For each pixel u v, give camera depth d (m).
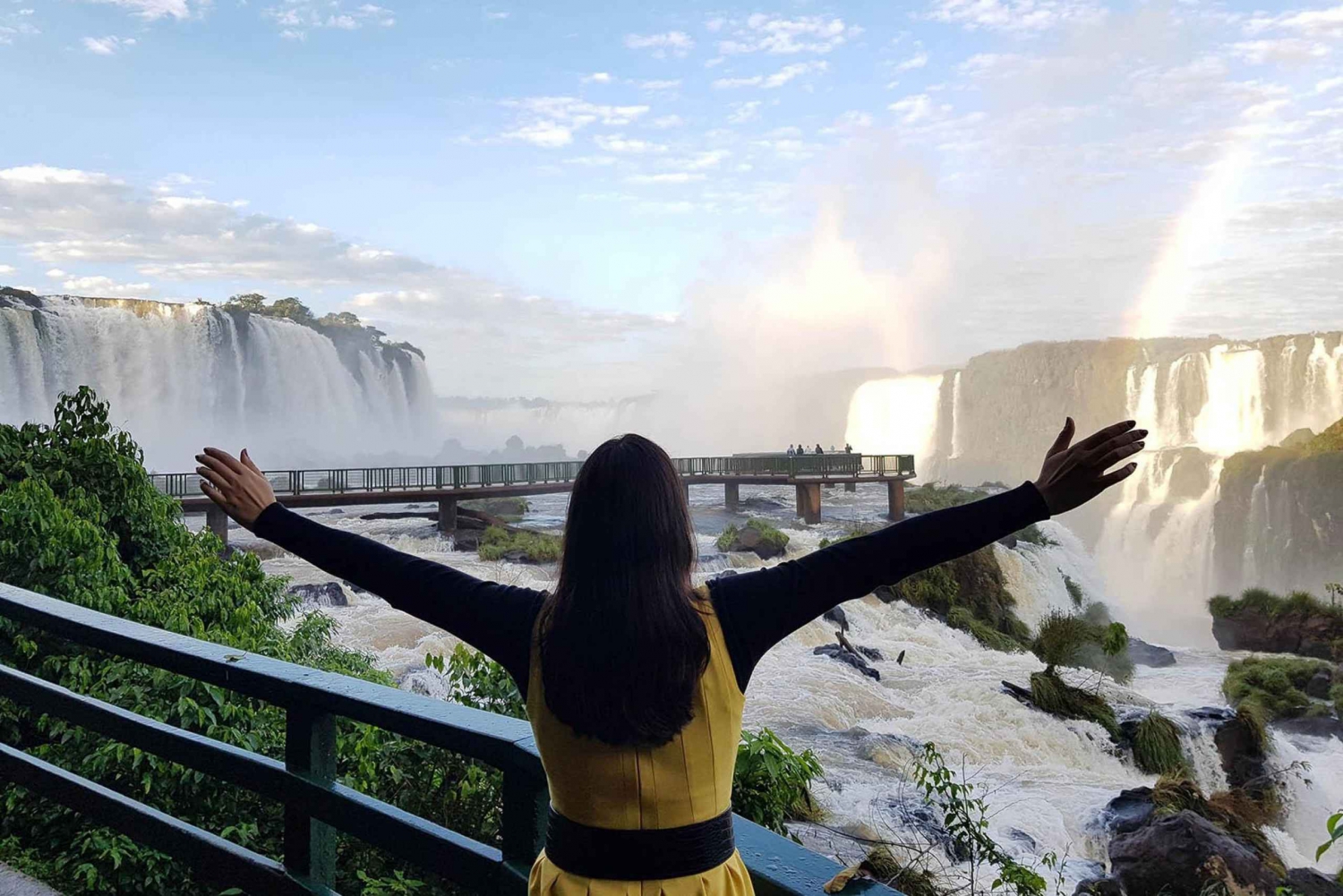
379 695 1.90
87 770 5.21
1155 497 69.69
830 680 18.92
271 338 85.75
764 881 1.39
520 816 1.62
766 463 45.03
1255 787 17.05
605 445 1.40
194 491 30.22
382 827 1.85
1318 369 75.25
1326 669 24.52
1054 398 107.81
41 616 2.61
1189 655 29.80
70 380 66.94
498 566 28.45
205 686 5.76
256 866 2.12
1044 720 17.81
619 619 1.28
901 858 10.47
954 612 27.86
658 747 1.29
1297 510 54.56
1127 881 11.38
